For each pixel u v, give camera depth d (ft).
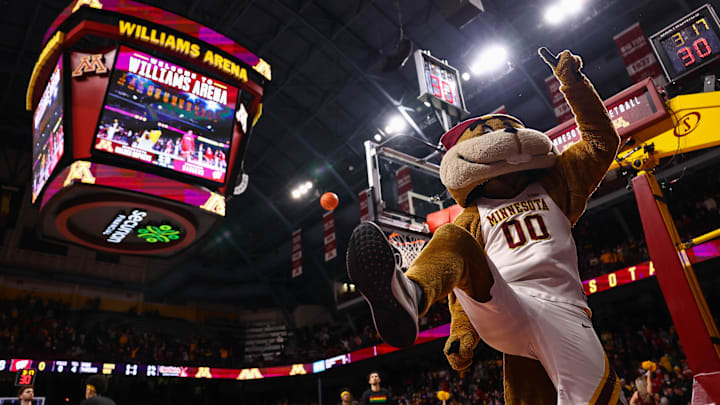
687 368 46.50
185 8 68.69
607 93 64.95
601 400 6.16
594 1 60.18
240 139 39.73
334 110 84.33
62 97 33.30
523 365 7.18
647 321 58.75
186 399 89.45
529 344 6.52
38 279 86.99
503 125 8.55
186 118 36.14
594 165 8.04
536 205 7.75
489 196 8.23
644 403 16.79
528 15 64.80
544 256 7.11
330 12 69.26
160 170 34.55
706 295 51.85
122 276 95.04
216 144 37.19
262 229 108.58
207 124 36.99
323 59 76.48
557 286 6.99
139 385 86.53
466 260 6.02
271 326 105.29
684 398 42.96
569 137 15.60
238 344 100.58
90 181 32.71
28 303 81.41
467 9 34.24
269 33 73.15
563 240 7.44
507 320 6.22
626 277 49.37
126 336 84.69
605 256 57.36
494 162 7.77
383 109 81.05
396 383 79.46
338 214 90.48
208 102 37.35
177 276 99.45
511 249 7.38
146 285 95.91
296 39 74.02
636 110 14.49
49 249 88.63
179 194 35.78
